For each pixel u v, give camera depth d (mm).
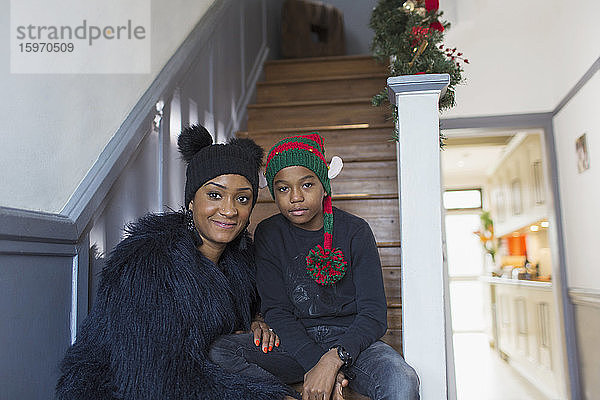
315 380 1335
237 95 3355
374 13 2008
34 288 1369
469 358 6539
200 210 1422
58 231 1423
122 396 1238
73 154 1569
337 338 1555
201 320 1337
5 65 1325
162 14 2213
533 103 4070
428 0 1840
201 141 1521
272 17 4547
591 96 3258
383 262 2432
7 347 1278
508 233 7168
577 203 3721
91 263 1618
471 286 9234
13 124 1337
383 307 1520
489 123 4242
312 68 4020
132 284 1271
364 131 3096
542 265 5754
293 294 1574
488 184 8805
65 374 1293
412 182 1473
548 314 4488
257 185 1505
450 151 6961
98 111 1706
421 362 1427
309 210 1519
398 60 1720
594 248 3422
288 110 3469
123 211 1815
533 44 3516
